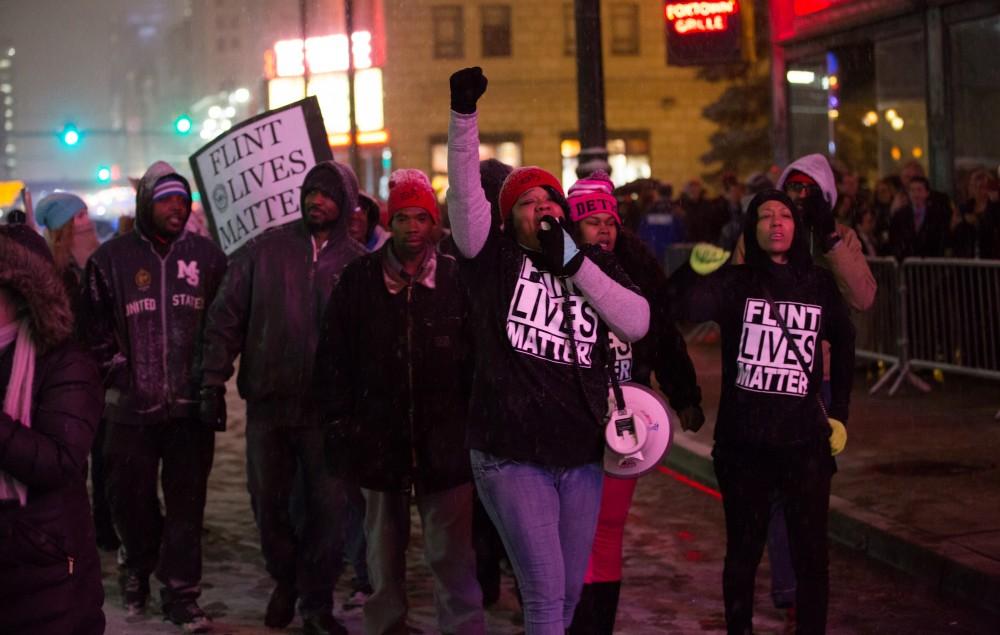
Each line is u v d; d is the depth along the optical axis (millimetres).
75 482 3416
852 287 5566
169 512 6043
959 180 14922
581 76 10281
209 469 6246
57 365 3424
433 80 43844
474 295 4312
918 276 11328
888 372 11492
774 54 19328
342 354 5273
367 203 7734
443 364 5199
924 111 15617
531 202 4273
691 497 8695
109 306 6184
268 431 5863
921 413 10281
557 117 43781
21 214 7648
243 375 5953
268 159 7363
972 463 8383
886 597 6234
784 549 5691
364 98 44719
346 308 5258
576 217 5074
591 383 4258
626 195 9609
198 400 6105
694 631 5789
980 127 14500
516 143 43812
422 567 7051
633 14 43656
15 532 3289
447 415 5195
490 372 4242
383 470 5176
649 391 4453
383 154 44344
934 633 5684
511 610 6207
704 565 6953
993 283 10570
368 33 44438
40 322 3379
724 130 35125
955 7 14719
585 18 10219
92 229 7867
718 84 43531
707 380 12992
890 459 8602
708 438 9953
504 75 43625
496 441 4199
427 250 5273
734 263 5426
